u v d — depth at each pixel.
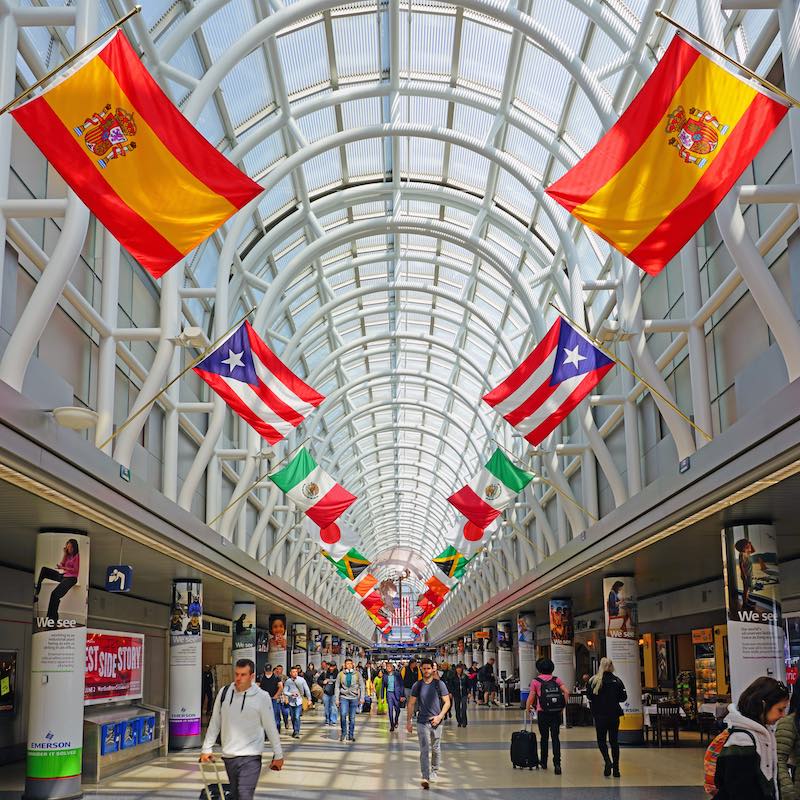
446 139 23.95
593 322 27.41
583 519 27.75
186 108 18.11
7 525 15.46
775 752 6.54
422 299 42.56
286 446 36.94
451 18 24.36
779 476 12.24
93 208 10.20
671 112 10.44
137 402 16.92
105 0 17.03
